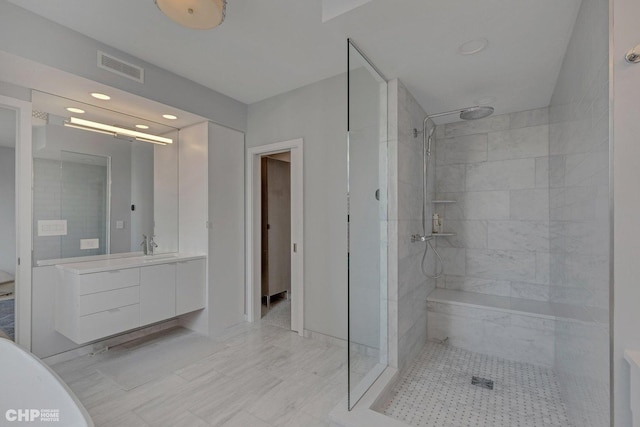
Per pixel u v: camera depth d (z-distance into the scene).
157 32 2.22
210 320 3.22
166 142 3.41
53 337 2.50
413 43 1.83
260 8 1.96
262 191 4.23
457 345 2.88
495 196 3.16
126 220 3.06
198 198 3.30
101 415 1.87
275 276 4.31
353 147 2.01
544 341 2.50
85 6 1.93
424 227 2.99
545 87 2.47
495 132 3.16
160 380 2.28
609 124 1.07
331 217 2.96
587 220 1.42
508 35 1.75
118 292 2.54
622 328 1.05
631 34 1.04
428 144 3.15
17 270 2.32
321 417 1.87
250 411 1.92
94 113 2.82
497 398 2.06
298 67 2.77
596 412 1.28
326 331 2.99
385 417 1.71
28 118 2.38
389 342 2.31
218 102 3.30
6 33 1.88
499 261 3.13
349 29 1.70
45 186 2.48
